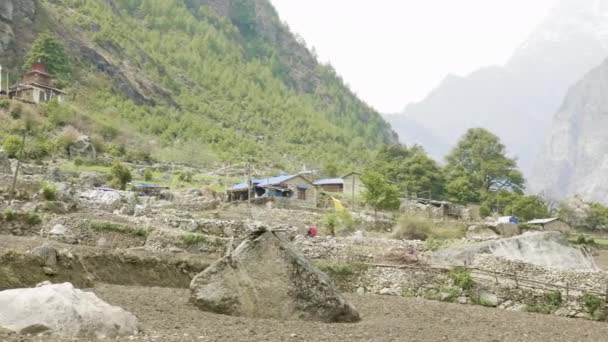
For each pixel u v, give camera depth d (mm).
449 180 125062
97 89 169875
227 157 139875
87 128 120562
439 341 19688
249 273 22391
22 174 61938
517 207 106625
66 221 36094
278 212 63688
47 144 89125
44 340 13805
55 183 51312
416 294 34281
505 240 44250
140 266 28906
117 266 28031
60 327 14680
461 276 34312
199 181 91250
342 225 57531
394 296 33656
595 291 33125
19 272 21250
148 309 20766
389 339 18953
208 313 21266
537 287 33719
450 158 143625
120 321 15992
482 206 100250
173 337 15734
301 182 83625
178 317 19719
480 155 141000
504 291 33656
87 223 35969
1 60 158875
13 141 77812
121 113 158000
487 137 141500
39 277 21828
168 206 57812
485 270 35406
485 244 43031
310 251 37812
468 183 120938
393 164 126875
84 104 149625
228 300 21859
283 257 22750
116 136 126688
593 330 26672
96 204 45312
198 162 122375
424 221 60812
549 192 178125
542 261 43531
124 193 53031
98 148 104875
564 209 110562
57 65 162250
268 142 195750
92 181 67438
